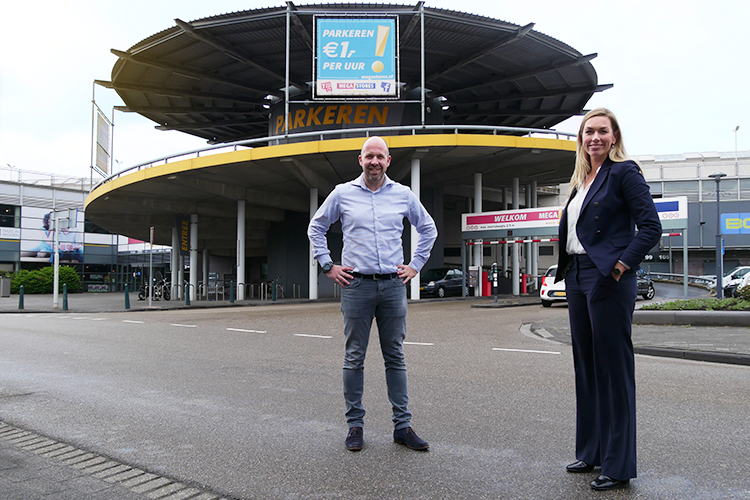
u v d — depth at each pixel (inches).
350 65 778.2
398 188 136.8
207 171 850.1
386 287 130.8
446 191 1237.1
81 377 222.7
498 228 837.8
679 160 2165.4
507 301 746.8
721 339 301.4
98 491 103.7
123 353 291.7
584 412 112.5
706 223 1669.5
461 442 132.5
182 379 217.6
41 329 428.8
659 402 173.9
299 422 152.8
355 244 131.7
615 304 104.7
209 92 973.8
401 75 957.2
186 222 1115.9
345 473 111.8
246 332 396.8
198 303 890.7
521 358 266.8
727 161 2155.5
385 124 943.0
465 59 849.5
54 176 1911.9
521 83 968.9
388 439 135.9
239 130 1237.7
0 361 265.7
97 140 997.8
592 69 902.4
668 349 275.4
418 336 364.2
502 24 753.0
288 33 728.3
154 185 910.4
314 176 906.1
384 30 776.9
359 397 131.8
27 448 131.1
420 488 103.1
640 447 127.9
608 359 104.9
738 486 102.9
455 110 1121.4
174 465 118.1
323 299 976.3
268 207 1162.0
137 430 145.6
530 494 99.7
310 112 952.3
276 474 111.7
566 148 824.3
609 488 101.6
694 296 852.0
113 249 1937.7
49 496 101.0
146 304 888.3
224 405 173.6
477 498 98.0
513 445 129.7
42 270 1551.4
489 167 929.5
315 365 251.1
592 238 107.3
